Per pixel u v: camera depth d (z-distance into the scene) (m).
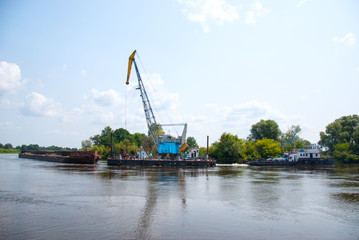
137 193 36.59
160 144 101.94
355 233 20.98
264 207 29.25
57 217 24.14
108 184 44.78
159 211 26.75
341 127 140.50
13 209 26.97
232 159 135.75
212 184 47.16
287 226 22.48
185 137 100.44
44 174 60.75
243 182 50.53
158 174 64.38
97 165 96.88
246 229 21.55
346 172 76.00
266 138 149.88
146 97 100.81
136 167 88.00
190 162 97.62
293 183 49.44
